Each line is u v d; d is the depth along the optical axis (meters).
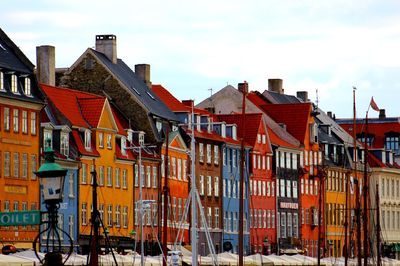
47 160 66.25
